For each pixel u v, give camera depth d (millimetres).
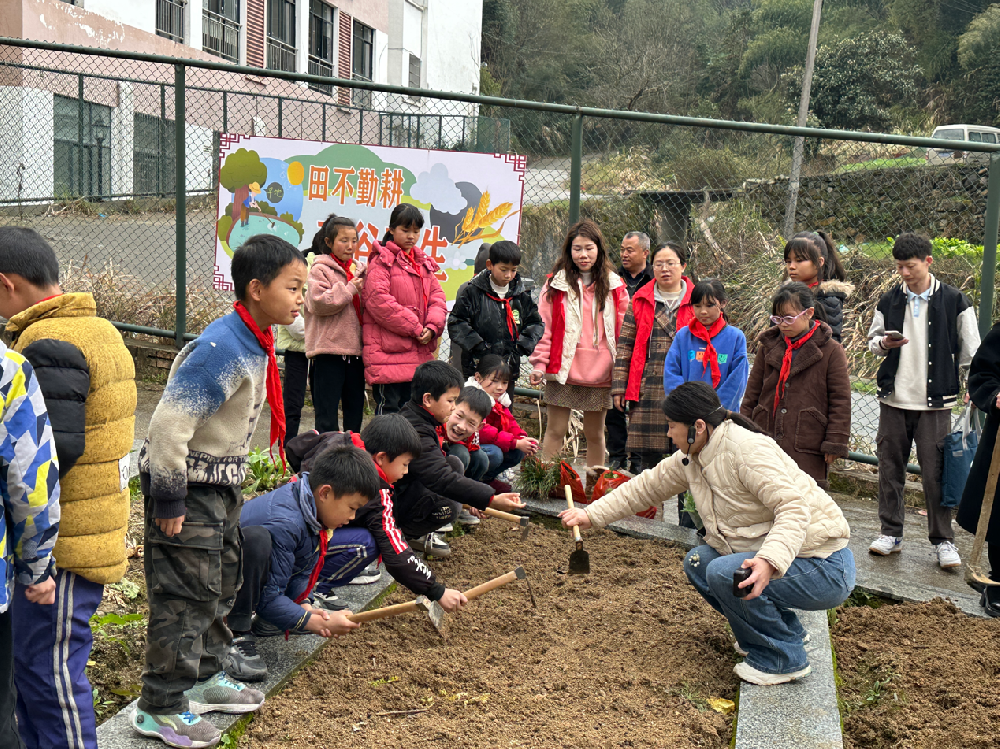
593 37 49500
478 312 5840
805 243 5512
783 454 3508
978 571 4328
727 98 47781
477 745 3113
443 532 5219
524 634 4066
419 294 5895
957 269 11422
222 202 7574
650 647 3941
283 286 2758
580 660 3824
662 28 50094
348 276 5812
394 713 3330
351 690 3496
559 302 6133
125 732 3010
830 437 4887
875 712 3523
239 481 2916
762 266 11047
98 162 15359
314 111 23672
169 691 2895
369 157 7371
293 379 6473
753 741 3115
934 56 42281
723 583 3447
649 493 3822
